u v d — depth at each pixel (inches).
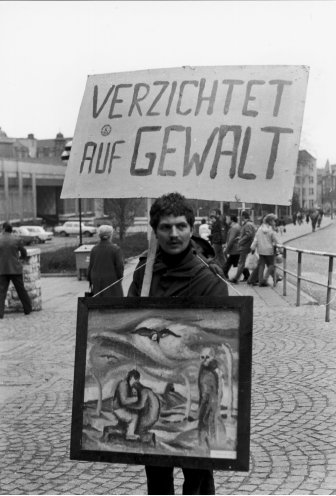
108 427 111.3
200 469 107.6
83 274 745.6
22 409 231.9
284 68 120.1
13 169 2615.7
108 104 130.3
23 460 182.7
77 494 158.9
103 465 178.2
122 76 130.5
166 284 117.0
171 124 124.4
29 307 477.7
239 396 106.4
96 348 113.9
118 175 127.0
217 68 124.0
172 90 125.6
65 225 2455.7
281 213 1833.2
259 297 517.7
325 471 165.9
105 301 114.0
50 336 379.6
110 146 128.7
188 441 107.3
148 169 124.6
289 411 216.5
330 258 387.2
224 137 120.6
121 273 379.6
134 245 1249.4
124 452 110.0
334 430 195.9
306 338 339.0
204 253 125.0
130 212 1300.4
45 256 976.3
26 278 490.0
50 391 254.7
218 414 106.8
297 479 161.8
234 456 105.3
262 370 273.6
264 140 118.6
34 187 2763.3
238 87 121.6
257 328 373.4
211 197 120.2
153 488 119.5
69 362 305.3
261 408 221.1
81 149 131.4
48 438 200.7
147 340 111.7
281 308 452.1
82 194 130.1
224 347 108.0
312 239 1248.2
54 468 176.4
